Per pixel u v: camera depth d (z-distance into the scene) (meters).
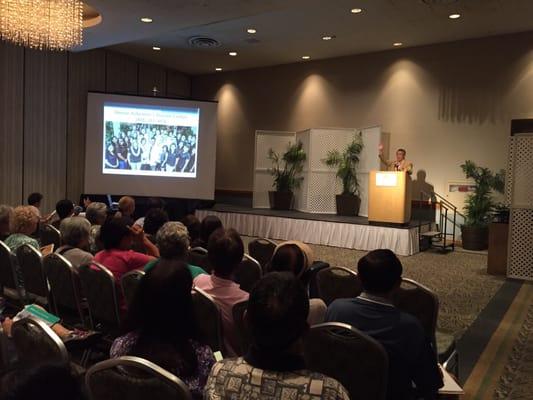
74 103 9.53
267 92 11.70
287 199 10.53
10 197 8.41
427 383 1.79
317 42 9.48
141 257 2.98
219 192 12.51
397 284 1.84
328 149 10.04
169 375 1.21
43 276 3.11
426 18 7.88
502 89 8.72
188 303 1.41
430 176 9.49
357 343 1.67
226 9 6.24
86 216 4.70
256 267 3.41
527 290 5.53
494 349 3.61
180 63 11.50
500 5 7.20
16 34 6.13
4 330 2.04
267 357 1.09
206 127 9.95
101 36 7.59
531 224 6.01
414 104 9.66
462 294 5.30
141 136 9.59
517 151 6.07
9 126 8.34
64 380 0.72
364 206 9.52
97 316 2.80
